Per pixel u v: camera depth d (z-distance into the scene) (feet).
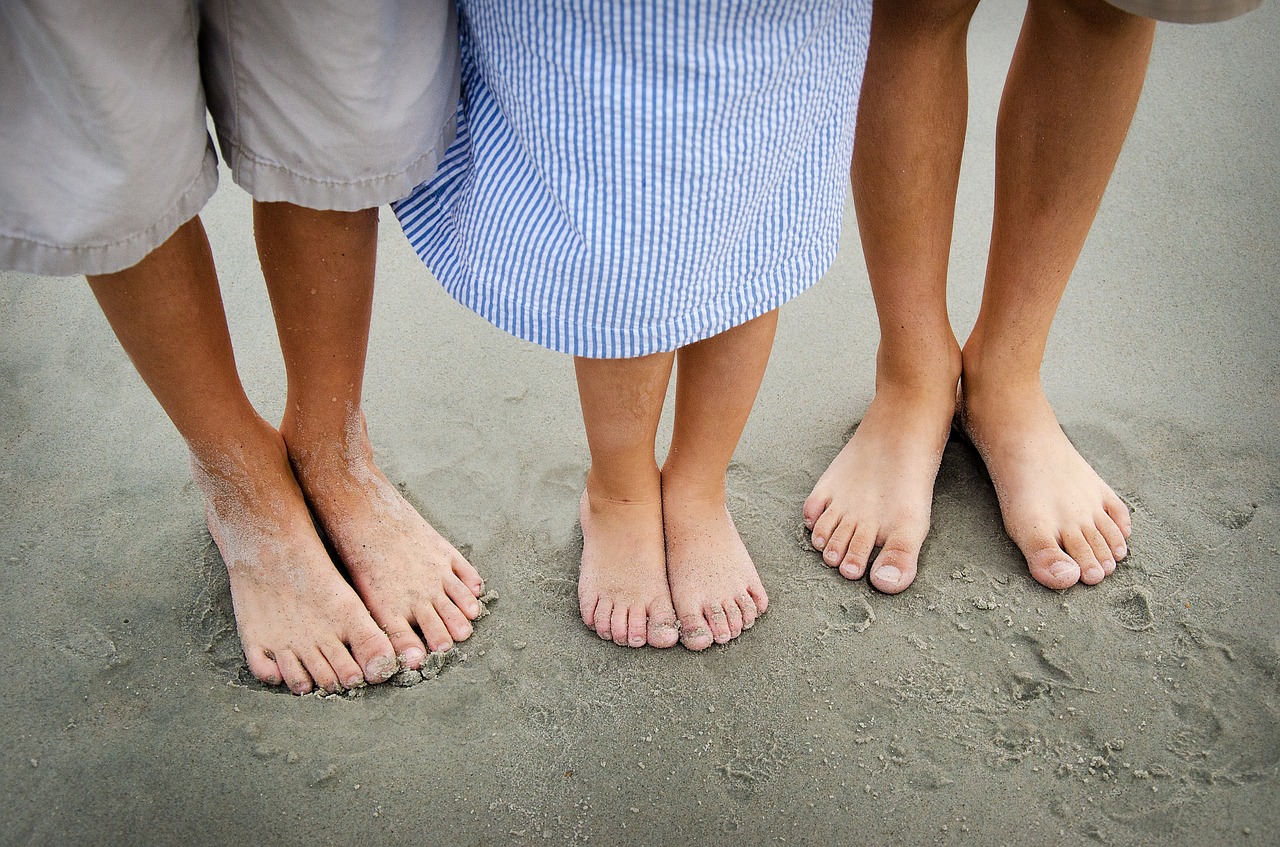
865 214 5.39
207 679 5.07
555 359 6.97
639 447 5.02
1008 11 9.80
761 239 4.16
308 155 4.02
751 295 4.27
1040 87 4.96
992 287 5.75
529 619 5.43
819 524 5.80
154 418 6.44
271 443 5.11
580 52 3.55
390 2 3.75
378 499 5.43
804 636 5.37
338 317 4.73
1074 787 4.69
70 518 5.81
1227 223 7.77
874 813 4.63
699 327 4.21
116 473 6.08
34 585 5.45
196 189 4.00
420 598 5.31
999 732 4.92
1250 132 8.55
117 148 3.56
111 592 5.43
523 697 5.08
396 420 6.49
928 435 5.86
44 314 7.12
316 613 5.10
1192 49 9.41
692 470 5.38
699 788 4.73
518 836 4.54
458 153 4.36
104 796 4.60
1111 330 6.99
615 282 4.00
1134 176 8.19
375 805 4.63
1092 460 6.16
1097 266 7.47
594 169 3.77
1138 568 5.61
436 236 4.47
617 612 5.31
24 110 3.47
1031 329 5.71
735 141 3.75
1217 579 5.52
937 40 4.79
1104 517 5.68
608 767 4.80
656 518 5.46
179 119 3.73
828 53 3.83
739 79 3.60
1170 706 4.98
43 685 5.00
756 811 4.64
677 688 5.14
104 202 3.65
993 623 5.41
